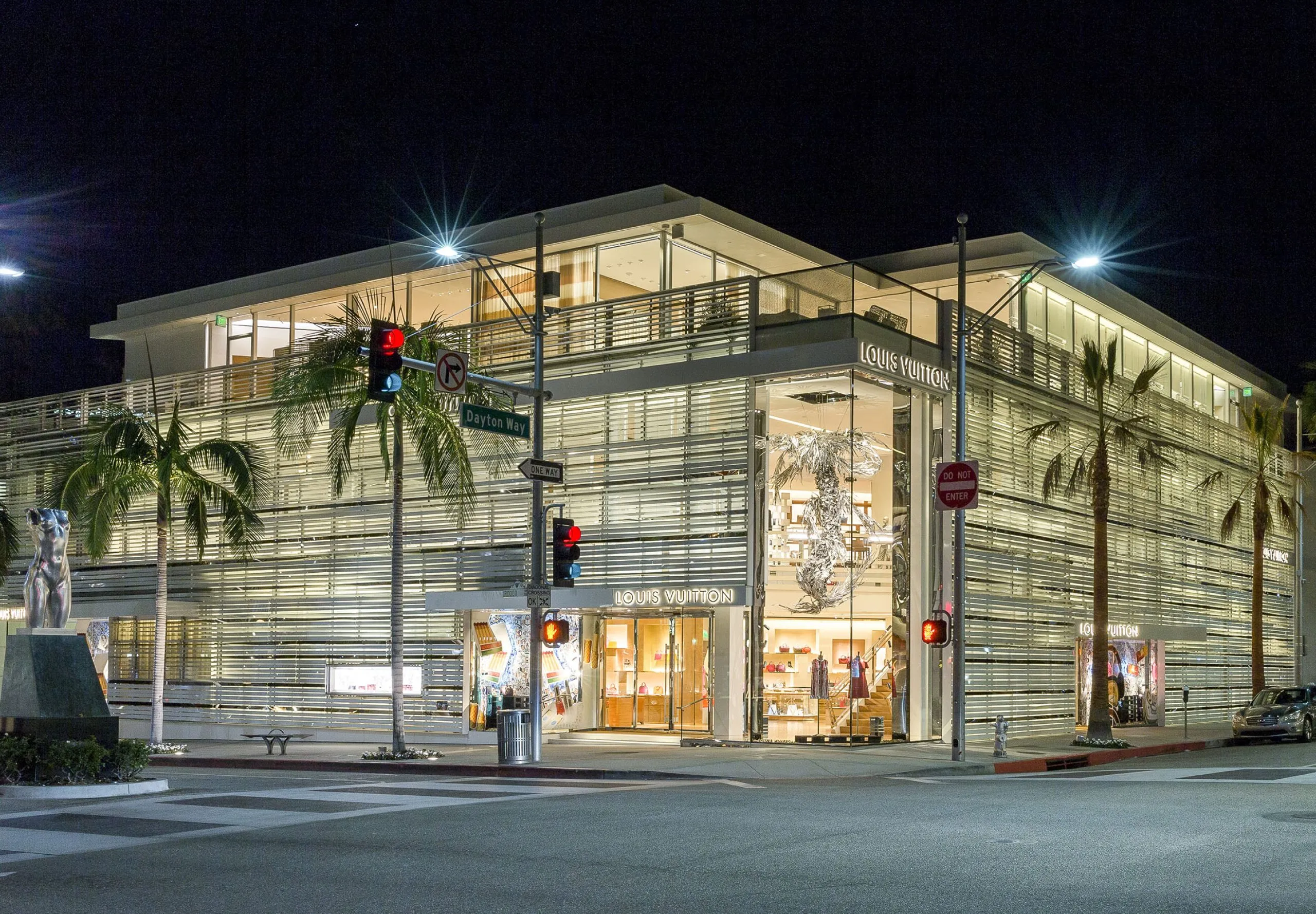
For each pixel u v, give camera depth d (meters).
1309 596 59.53
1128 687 41.75
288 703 37.75
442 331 35.16
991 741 32.62
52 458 44.84
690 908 9.63
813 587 31.03
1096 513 33.34
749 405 30.36
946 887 10.41
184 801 17.56
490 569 34.03
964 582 27.09
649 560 31.39
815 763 24.95
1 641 46.06
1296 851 12.30
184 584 40.75
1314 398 54.03
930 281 39.03
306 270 40.91
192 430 40.94
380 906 9.88
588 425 33.00
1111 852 12.27
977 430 33.50
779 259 36.78
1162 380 47.78
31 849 13.06
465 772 25.11
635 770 23.56
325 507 37.69
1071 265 27.08
